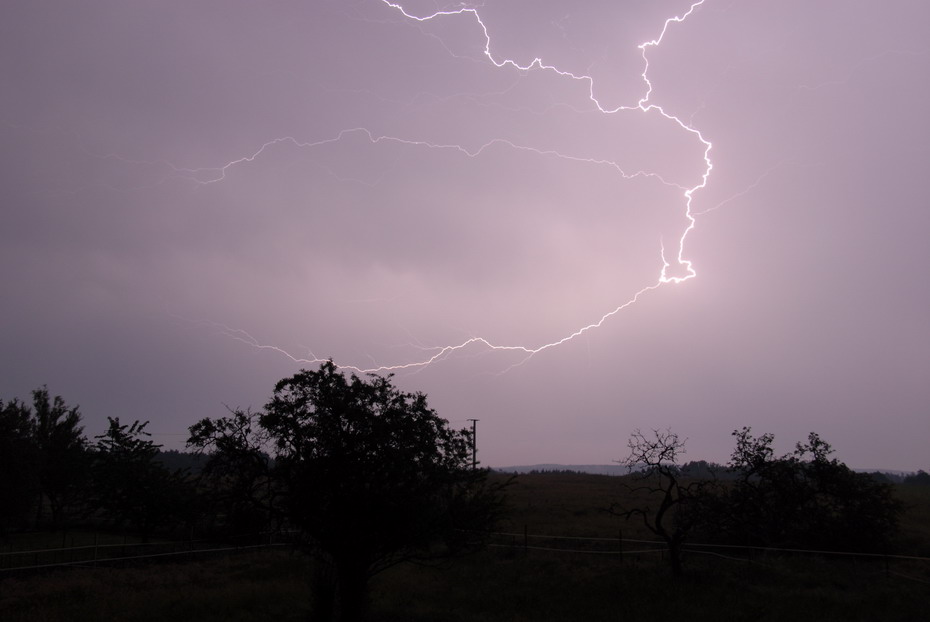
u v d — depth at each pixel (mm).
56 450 38500
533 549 25891
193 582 19969
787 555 23922
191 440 14570
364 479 14500
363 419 14523
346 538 13898
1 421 33688
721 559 23125
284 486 14938
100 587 18344
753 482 26953
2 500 31750
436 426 15352
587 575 20594
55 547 27422
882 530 24656
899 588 18375
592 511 38781
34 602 16422
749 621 14844
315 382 15078
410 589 18906
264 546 27516
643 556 24203
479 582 20062
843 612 15680
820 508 25609
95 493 32562
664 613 15688
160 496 30625
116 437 33156
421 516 14242
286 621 14562
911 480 118062
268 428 14508
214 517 17641
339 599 14633
